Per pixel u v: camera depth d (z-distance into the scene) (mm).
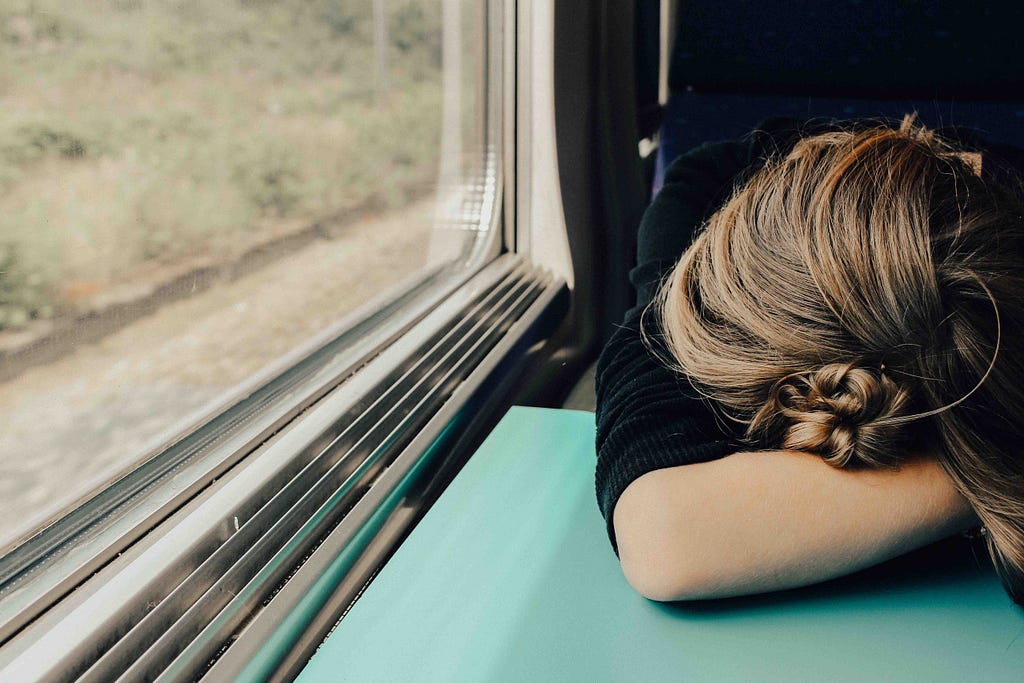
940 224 857
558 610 829
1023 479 797
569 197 1960
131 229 893
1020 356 806
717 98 2646
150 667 649
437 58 1780
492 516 1021
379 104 1487
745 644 776
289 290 1201
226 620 732
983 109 2514
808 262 850
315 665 743
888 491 813
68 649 631
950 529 836
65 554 732
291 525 870
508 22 1843
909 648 771
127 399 887
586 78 1958
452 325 1484
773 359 863
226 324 1064
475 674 733
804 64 2562
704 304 941
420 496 1084
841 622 809
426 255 1752
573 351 1990
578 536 973
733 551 792
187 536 784
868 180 882
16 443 761
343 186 1360
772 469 825
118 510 800
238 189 1083
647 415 896
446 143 1895
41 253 779
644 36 2389
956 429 807
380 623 804
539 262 1989
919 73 2500
